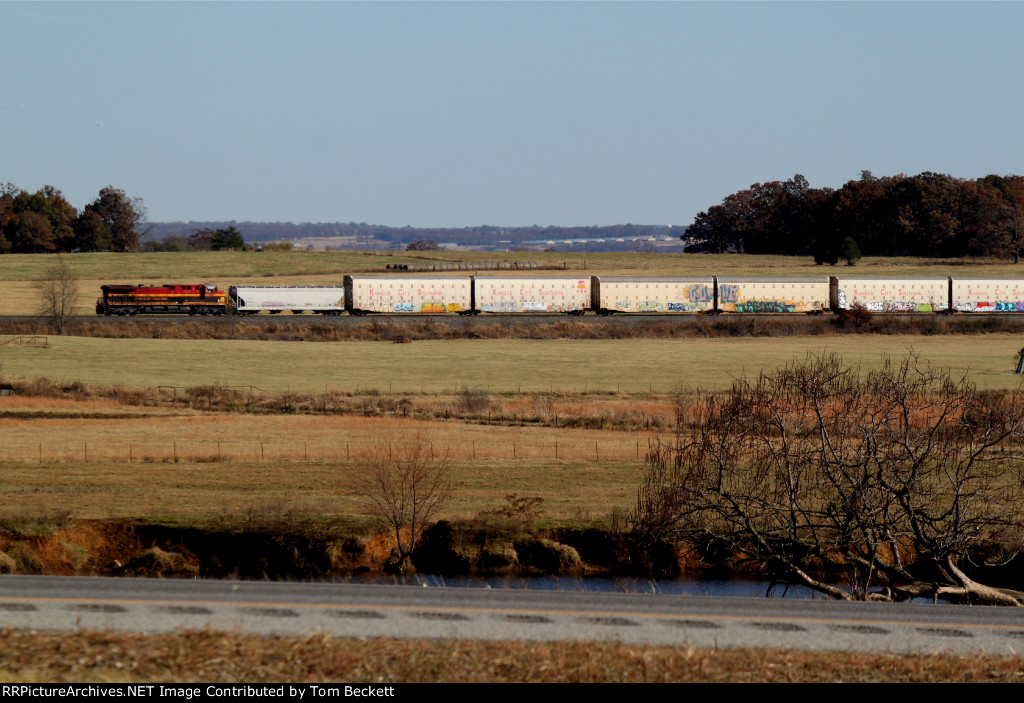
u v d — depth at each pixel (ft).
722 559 219.20
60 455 308.40
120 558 219.61
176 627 112.06
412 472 269.64
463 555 221.87
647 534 217.77
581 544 227.40
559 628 118.32
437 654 105.60
